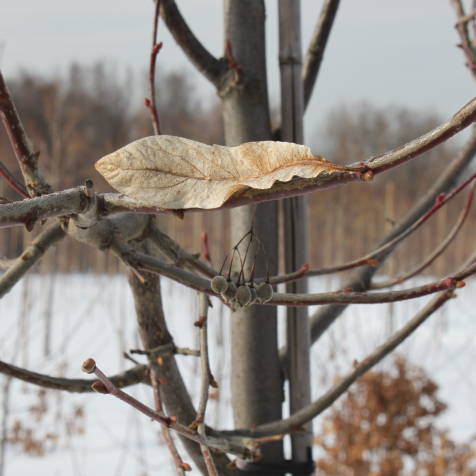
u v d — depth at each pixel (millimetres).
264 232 2654
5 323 20516
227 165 1167
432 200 2855
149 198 1169
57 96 17609
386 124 41281
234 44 2656
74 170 23594
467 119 1013
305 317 2703
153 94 2072
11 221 1238
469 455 8141
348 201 23797
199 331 1840
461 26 2922
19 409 10695
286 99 2701
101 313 22797
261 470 2578
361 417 8188
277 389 2688
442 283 1590
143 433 11688
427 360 15938
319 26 2973
